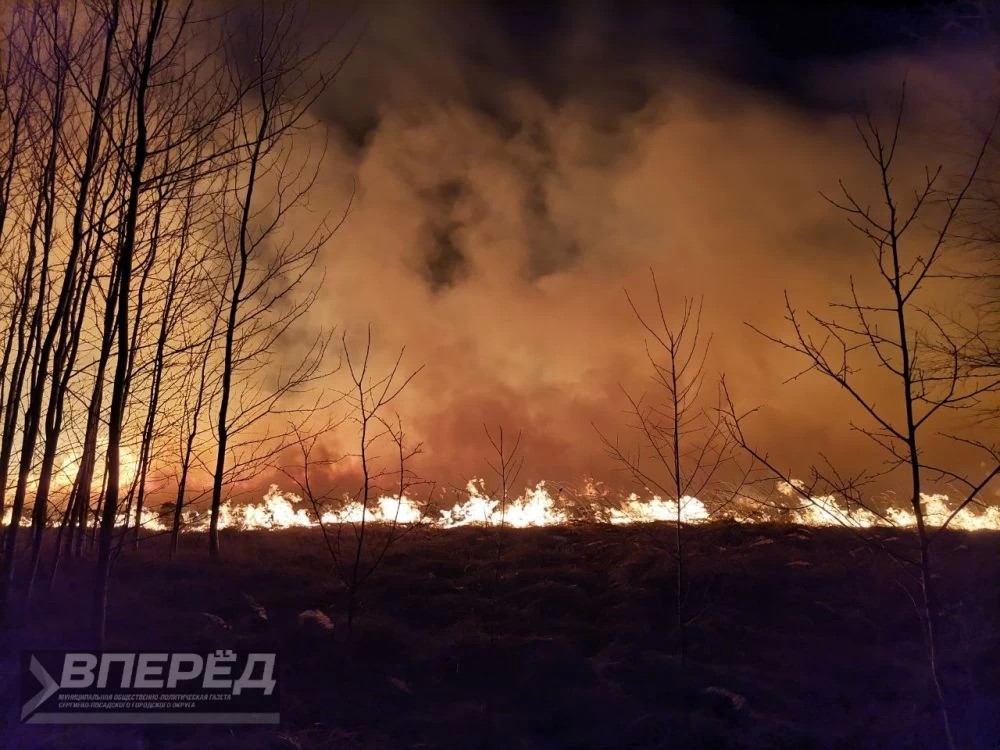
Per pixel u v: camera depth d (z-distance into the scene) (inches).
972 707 305.7
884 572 462.3
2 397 386.0
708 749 279.9
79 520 478.0
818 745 286.5
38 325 361.4
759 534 576.4
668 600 440.8
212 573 467.8
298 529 676.7
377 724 293.4
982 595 425.4
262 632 370.6
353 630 368.5
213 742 263.3
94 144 341.1
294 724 285.6
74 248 334.6
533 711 307.3
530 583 472.1
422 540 597.3
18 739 250.4
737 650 379.2
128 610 376.2
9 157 372.2
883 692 338.0
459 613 417.4
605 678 335.6
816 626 412.2
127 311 297.4
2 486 359.3
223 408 530.6
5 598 320.8
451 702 317.4
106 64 333.4
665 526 611.2
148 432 498.6
